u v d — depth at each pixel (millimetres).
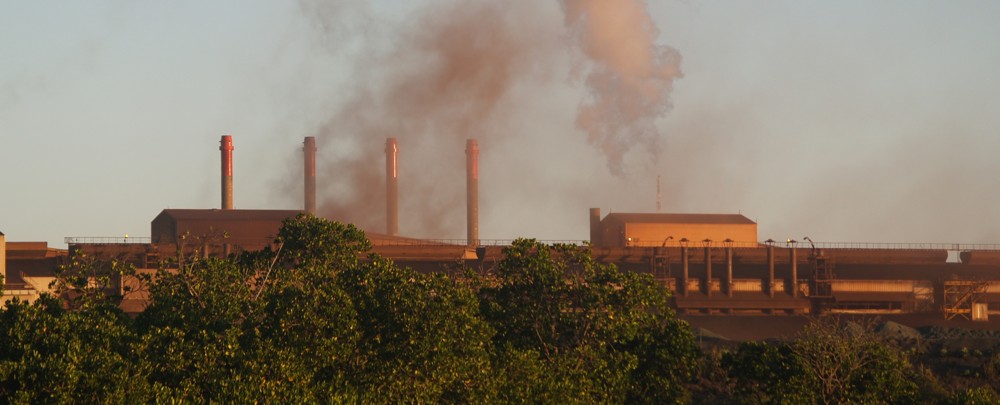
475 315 198000
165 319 186750
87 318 172125
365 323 179625
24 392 142000
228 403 146000
